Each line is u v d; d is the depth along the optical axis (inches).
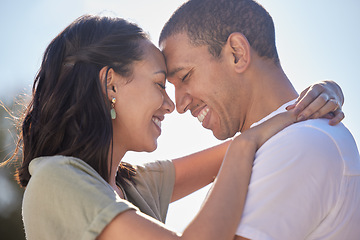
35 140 80.2
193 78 87.1
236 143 70.2
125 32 82.7
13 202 323.3
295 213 64.4
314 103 72.6
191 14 87.0
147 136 83.4
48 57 81.7
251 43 84.7
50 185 67.4
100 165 77.8
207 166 102.8
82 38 81.0
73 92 79.3
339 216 67.9
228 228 62.7
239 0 86.9
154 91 82.8
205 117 90.0
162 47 90.2
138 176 92.8
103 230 64.1
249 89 85.0
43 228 66.7
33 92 83.1
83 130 77.4
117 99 81.0
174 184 100.6
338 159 68.3
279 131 71.0
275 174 65.8
